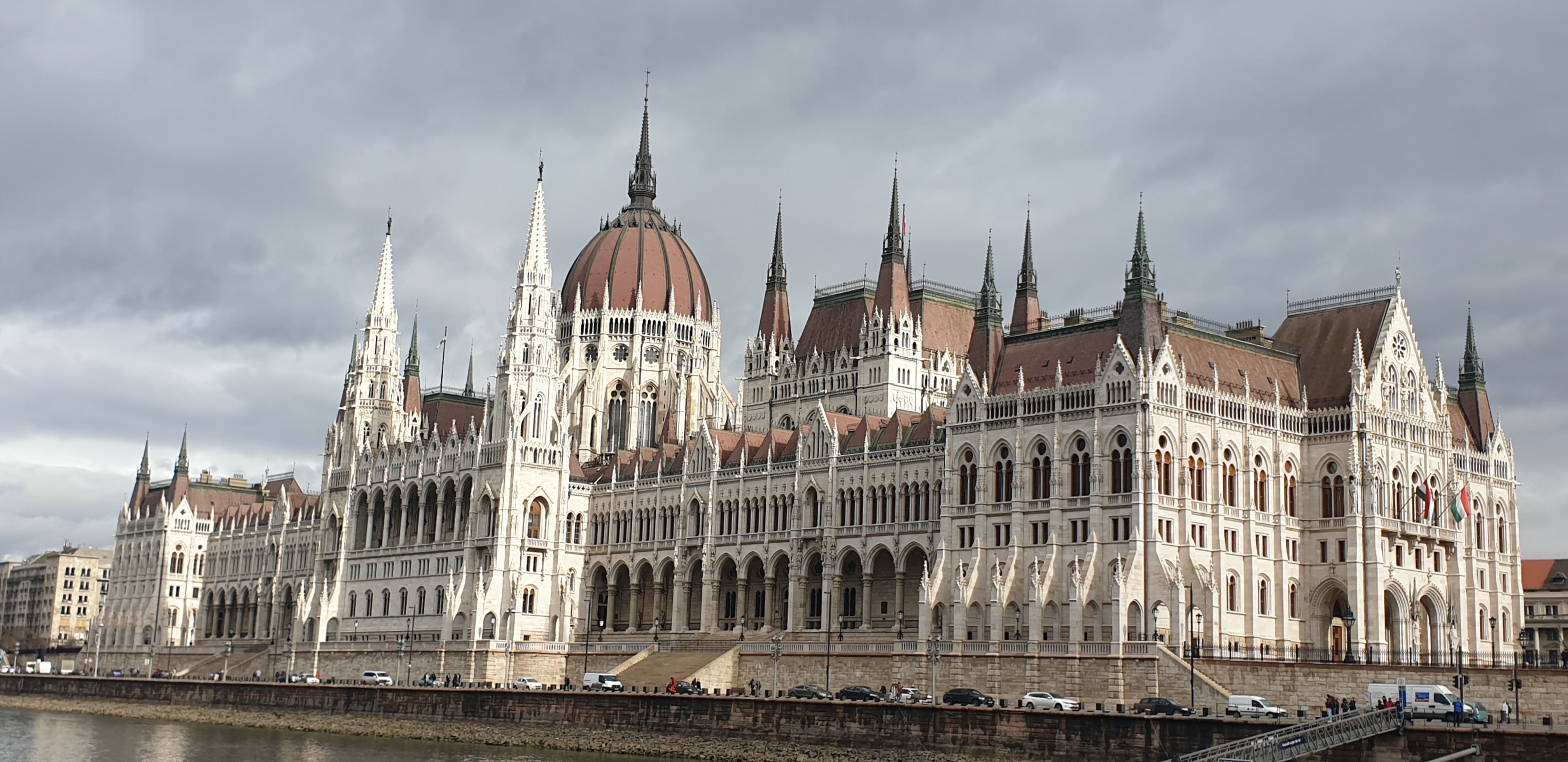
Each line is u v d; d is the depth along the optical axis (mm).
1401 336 167500
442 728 162750
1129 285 156250
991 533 156875
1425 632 165750
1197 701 132875
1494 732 100750
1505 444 180750
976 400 161125
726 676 167250
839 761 127875
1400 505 162375
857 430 184250
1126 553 145500
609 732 147000
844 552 176500
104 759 144500
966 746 121750
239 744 159375
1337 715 110812
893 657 154000
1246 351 165125
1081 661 141250
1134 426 147125
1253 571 153125
